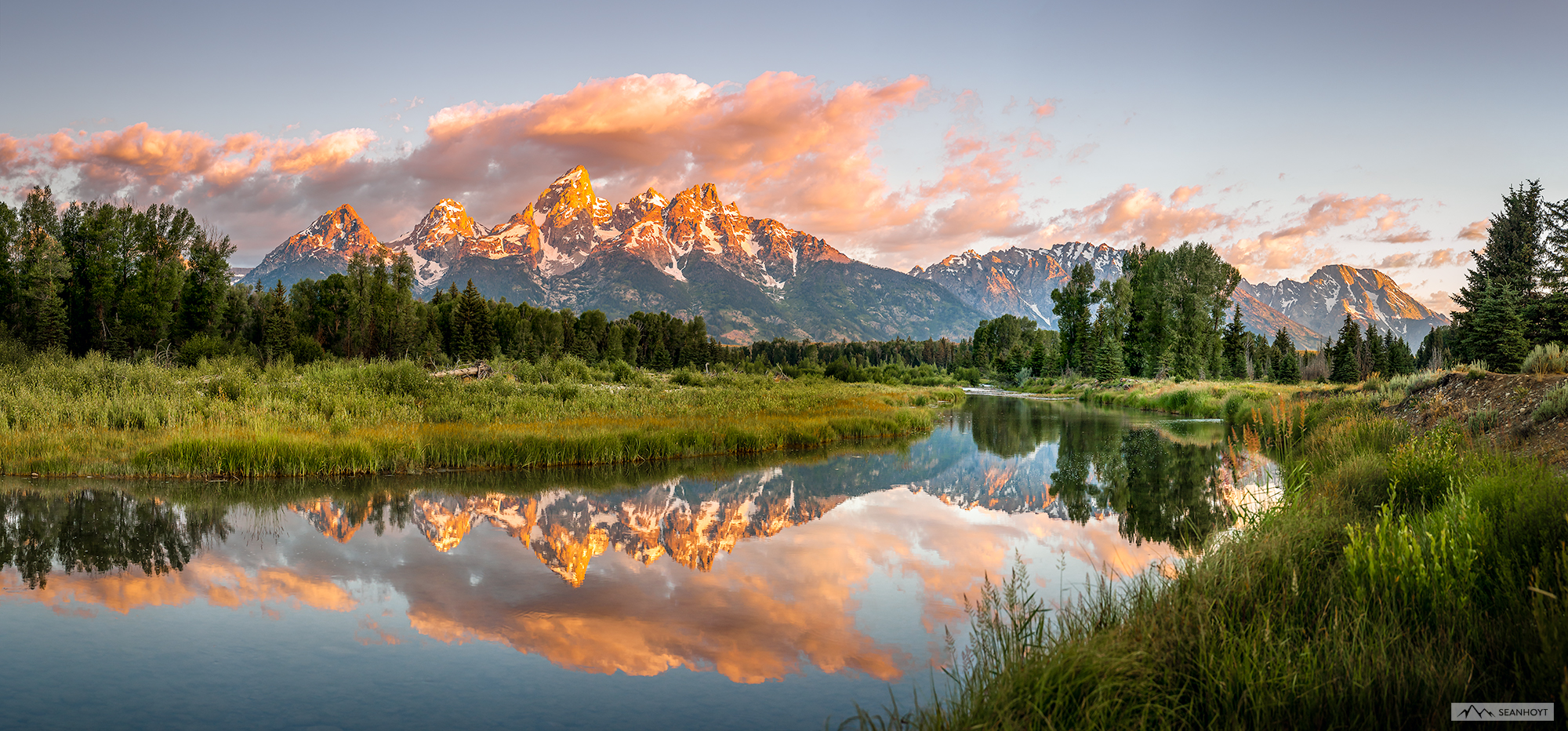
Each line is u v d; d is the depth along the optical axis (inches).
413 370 1143.0
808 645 281.9
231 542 434.6
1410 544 230.5
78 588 346.9
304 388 1013.2
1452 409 598.5
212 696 234.2
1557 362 597.9
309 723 214.7
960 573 383.2
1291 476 441.7
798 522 518.6
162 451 633.6
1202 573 270.4
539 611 322.3
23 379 972.6
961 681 242.2
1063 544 444.5
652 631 298.4
